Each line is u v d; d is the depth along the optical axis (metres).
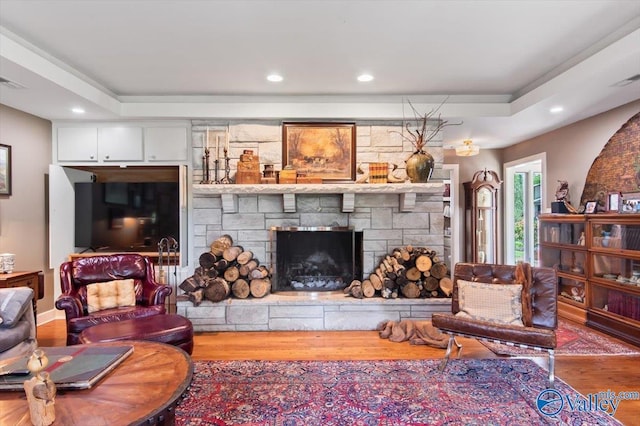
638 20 2.43
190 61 3.07
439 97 3.97
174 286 4.11
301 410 2.20
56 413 1.29
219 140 4.07
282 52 2.91
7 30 2.52
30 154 3.90
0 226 3.57
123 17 2.38
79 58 3.00
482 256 5.59
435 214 4.12
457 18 2.41
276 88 3.72
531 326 2.70
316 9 2.29
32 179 3.93
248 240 4.09
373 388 2.47
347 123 4.05
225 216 4.08
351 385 2.51
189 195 4.10
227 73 3.33
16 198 3.74
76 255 4.16
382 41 2.73
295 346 3.29
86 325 2.85
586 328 3.74
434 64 3.16
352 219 4.09
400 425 2.04
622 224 3.40
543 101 3.47
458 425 2.03
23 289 2.73
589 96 3.34
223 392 2.42
